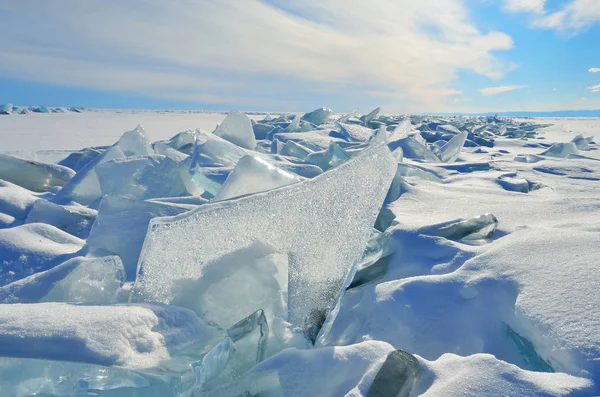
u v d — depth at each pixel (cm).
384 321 142
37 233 203
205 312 132
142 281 128
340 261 135
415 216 242
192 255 133
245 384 102
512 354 126
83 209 248
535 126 1905
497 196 300
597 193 319
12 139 882
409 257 183
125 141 384
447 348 130
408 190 303
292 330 123
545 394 91
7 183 299
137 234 176
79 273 141
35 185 344
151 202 188
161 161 310
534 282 136
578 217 231
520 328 126
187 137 489
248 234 137
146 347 98
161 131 1272
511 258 154
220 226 135
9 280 168
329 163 404
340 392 103
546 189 340
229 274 136
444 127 1204
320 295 128
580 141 827
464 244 186
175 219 132
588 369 99
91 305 112
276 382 104
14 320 95
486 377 97
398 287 150
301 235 138
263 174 197
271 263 139
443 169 430
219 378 103
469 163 474
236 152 358
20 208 260
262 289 136
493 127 1606
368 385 99
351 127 812
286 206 140
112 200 187
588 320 112
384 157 173
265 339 117
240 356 112
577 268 137
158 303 120
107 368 88
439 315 138
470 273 152
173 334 106
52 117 2122
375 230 213
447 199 287
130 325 101
